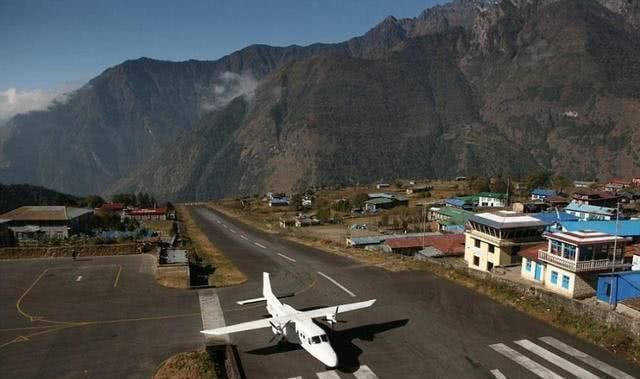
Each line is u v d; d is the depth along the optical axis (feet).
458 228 334.03
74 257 202.28
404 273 181.68
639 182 579.48
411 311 136.36
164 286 162.09
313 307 142.61
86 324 126.21
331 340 115.65
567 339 114.62
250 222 473.26
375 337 117.29
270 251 255.70
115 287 160.25
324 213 471.21
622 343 108.06
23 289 157.28
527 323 125.49
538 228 212.84
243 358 105.60
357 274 182.91
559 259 166.50
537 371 98.37
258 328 114.01
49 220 282.15
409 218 424.05
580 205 361.92
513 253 213.25
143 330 122.21
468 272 168.96
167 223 428.15
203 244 294.87
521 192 570.87
